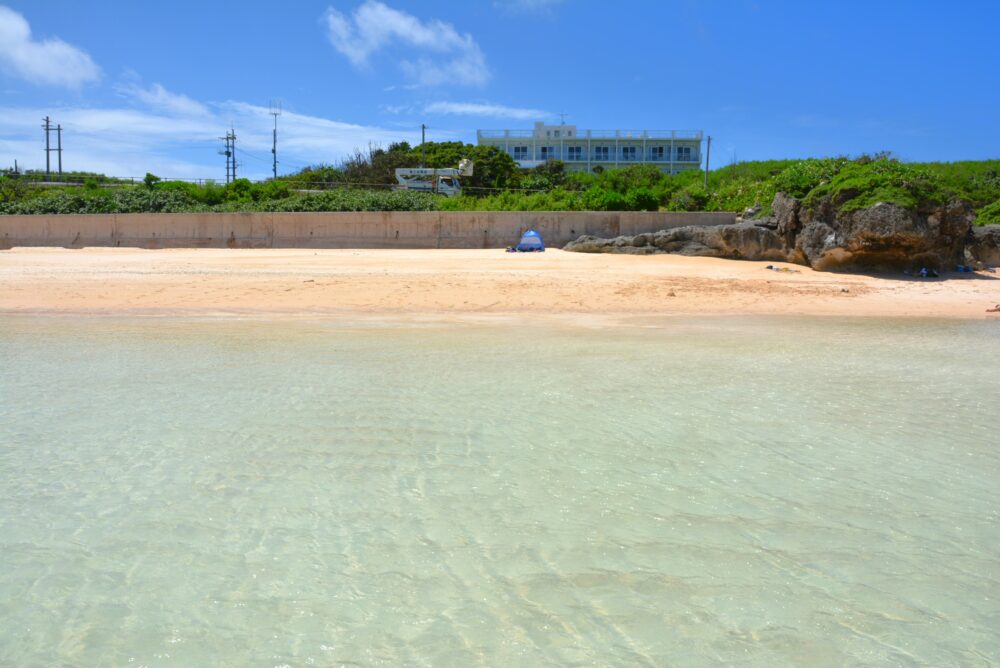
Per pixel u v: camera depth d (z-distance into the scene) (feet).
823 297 57.06
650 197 117.91
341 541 15.03
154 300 53.01
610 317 48.98
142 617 12.30
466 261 74.18
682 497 17.34
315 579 13.52
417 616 12.34
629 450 20.65
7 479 18.31
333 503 16.93
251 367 31.53
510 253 84.58
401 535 15.30
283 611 12.48
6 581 13.43
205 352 35.14
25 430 22.35
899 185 68.18
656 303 54.08
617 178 179.52
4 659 11.16
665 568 13.99
